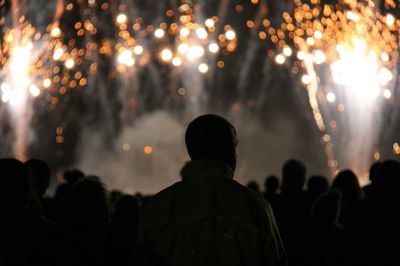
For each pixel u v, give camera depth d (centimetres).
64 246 445
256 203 390
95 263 608
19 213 441
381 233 597
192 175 397
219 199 387
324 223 653
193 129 406
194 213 383
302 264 655
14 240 435
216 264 379
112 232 667
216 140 403
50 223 452
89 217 619
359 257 609
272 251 384
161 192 396
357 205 720
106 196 634
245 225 383
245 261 380
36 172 706
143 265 383
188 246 379
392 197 604
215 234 381
